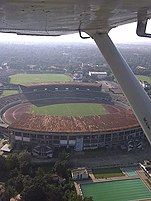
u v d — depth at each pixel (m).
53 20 6.96
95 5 5.15
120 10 5.83
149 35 7.61
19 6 5.08
